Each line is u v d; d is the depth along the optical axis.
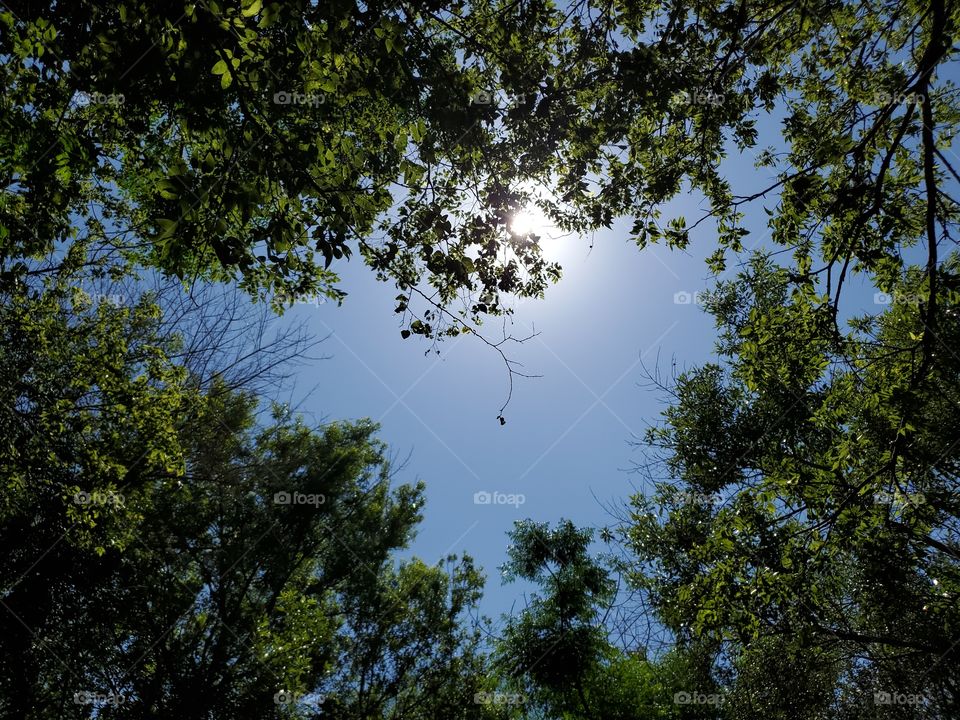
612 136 7.71
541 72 7.46
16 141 5.97
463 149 7.15
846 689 13.19
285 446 17.00
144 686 13.09
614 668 18.41
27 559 11.08
